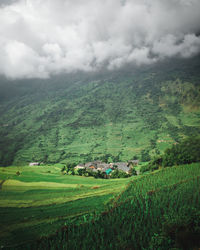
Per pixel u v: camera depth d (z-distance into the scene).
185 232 28.81
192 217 31.88
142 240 33.19
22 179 94.25
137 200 51.88
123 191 62.34
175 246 28.03
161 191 56.12
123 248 31.58
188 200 46.88
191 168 78.50
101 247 32.50
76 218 46.28
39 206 57.69
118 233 36.03
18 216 50.44
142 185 65.44
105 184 79.69
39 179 94.25
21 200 64.00
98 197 61.66
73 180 91.69
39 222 46.03
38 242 37.47
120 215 43.94
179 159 92.38
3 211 54.09
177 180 65.56
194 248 26.72
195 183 59.75
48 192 72.69
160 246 29.36
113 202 54.16
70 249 33.69
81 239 36.25
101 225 40.31
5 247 36.34
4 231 42.22
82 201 59.19
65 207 55.25
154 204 47.44
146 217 41.09
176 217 34.22
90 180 91.38
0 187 80.62
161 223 37.12
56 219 47.09
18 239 38.78
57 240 37.03
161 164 100.12
